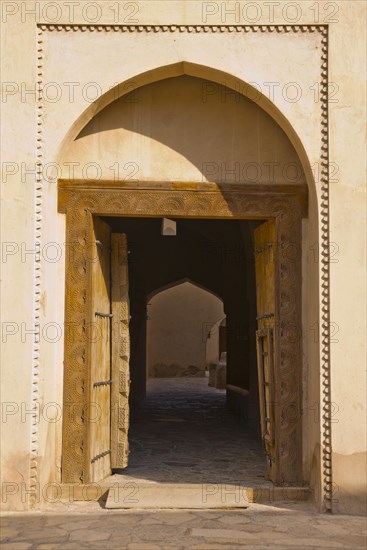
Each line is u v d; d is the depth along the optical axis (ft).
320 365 20.83
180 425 37.04
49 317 21.27
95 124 22.38
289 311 22.18
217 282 48.60
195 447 30.19
